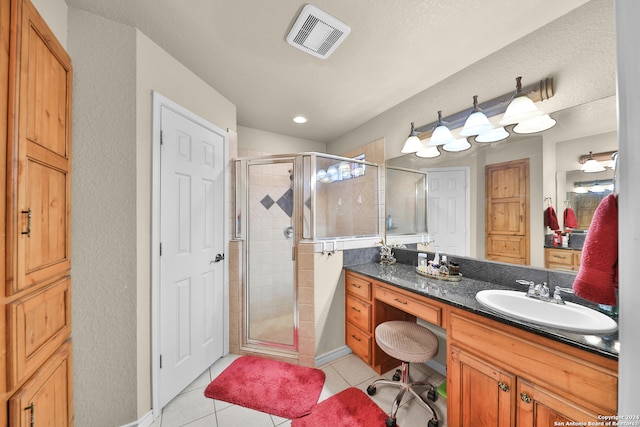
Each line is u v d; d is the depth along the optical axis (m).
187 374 1.69
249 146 2.90
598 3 1.16
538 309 1.20
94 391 1.27
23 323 0.86
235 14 1.28
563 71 1.27
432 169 1.95
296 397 1.58
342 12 1.26
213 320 1.95
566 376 0.87
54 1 1.15
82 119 1.25
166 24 1.35
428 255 1.99
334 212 2.25
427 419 1.42
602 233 0.83
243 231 2.20
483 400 1.12
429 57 1.61
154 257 1.45
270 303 2.35
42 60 0.97
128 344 1.33
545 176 1.35
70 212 1.17
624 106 0.34
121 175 1.32
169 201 1.57
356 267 2.09
